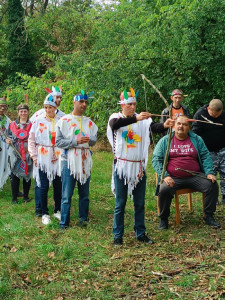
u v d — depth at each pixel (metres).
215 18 10.44
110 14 13.93
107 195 7.82
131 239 5.40
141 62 11.45
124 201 5.25
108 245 5.27
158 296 3.93
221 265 4.50
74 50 19.88
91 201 7.43
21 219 6.50
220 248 5.07
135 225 5.37
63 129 5.84
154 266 4.58
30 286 4.25
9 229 5.98
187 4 10.80
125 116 5.11
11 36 21.16
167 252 4.99
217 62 10.69
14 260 4.84
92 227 5.97
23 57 21.00
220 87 10.85
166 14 11.10
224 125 6.65
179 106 7.37
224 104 11.29
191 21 10.43
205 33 10.63
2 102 8.13
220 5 10.27
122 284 4.21
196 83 11.44
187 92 11.24
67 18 20.98
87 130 5.95
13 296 4.07
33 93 13.38
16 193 7.58
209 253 4.90
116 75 11.39
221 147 6.78
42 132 6.43
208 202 5.87
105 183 8.72
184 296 3.93
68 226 5.99
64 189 5.94
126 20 12.63
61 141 5.80
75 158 5.85
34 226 6.13
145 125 5.20
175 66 11.12
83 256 4.97
